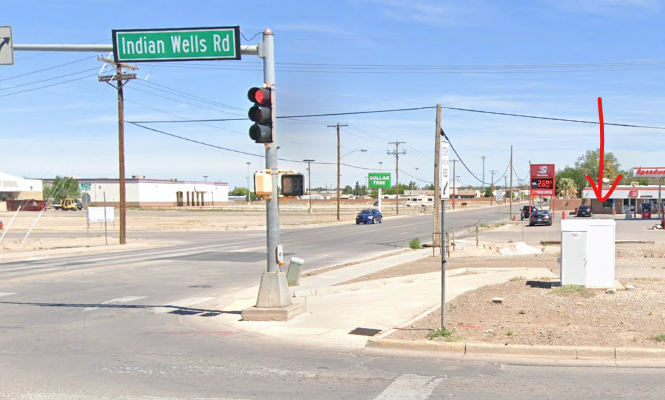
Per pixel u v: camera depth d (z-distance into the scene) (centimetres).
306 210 11650
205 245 3541
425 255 2648
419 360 845
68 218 8150
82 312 1328
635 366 788
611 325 980
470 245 3050
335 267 2223
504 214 8919
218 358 883
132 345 984
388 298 1386
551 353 844
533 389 696
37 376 787
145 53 1181
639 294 1261
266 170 1188
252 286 1756
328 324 1116
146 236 4519
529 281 1526
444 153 940
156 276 2012
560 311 1102
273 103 1170
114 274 2075
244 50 1168
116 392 709
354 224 6297
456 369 793
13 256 2825
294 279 1586
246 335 1050
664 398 657
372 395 685
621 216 7462
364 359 859
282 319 1163
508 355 856
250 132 1171
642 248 2698
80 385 741
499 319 1058
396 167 9500
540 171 5794
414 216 8681
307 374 782
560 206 10150
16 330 1123
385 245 3403
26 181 11169
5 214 9312
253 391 707
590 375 752
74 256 2939
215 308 1366
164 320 1223
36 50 1259
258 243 3628
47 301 1491
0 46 1253
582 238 1352
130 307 1395
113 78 3544
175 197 14188
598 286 1345
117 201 13312
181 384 742
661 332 923
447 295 1386
